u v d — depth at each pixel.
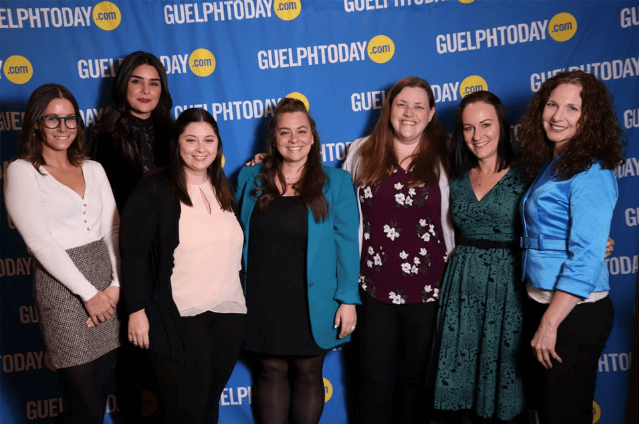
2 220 2.43
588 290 1.64
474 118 1.92
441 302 2.05
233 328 1.96
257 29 2.45
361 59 2.46
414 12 2.44
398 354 2.20
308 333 2.06
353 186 2.16
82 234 1.85
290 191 2.08
